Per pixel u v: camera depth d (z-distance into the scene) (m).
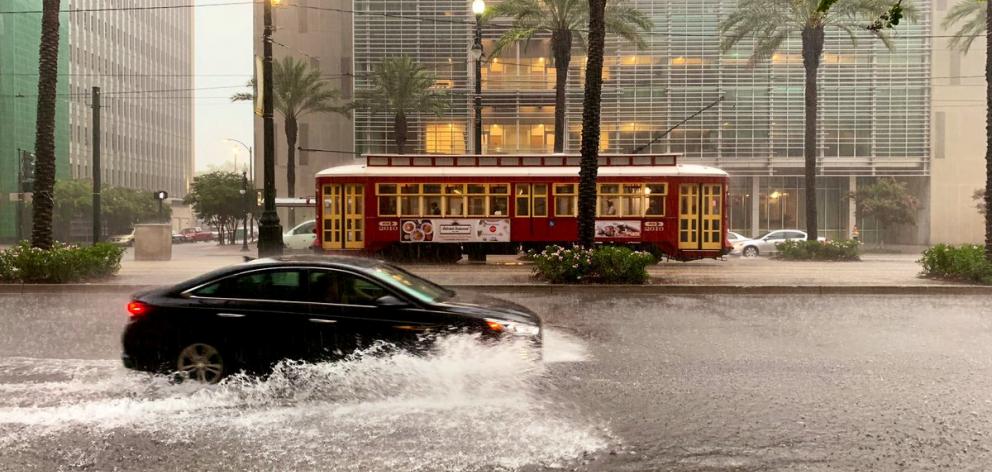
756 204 48.00
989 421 5.69
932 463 4.73
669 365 7.83
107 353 8.38
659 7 46.06
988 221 17.08
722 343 9.21
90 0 88.00
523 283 15.95
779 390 6.71
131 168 99.81
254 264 6.75
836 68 46.03
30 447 4.99
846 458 4.83
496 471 4.57
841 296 14.96
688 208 22.17
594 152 17.30
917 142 46.38
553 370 7.56
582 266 16.02
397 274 7.13
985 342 9.36
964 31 36.12
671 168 22.30
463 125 46.50
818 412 5.95
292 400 6.22
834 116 46.25
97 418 5.68
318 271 6.65
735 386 6.87
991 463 4.72
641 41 34.38
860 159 46.25
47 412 5.84
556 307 12.86
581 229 17.31
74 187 61.62
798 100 46.06
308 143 51.88
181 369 6.51
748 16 33.91
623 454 4.89
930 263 17.42
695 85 46.22
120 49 96.94
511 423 5.60
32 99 69.94
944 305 13.41
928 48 45.78
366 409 5.97
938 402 6.27
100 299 13.88
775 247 32.28
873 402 6.28
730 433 5.38
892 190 42.84
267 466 4.63
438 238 22.22
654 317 11.60
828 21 30.23
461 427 5.48
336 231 22.34
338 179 22.30
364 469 4.58
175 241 62.44
